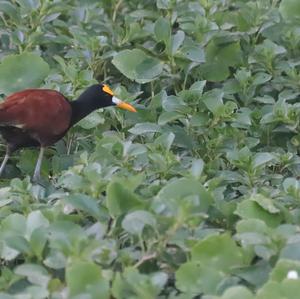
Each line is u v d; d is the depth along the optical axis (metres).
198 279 9.52
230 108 12.98
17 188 11.50
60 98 12.98
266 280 9.66
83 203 10.43
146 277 9.24
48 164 13.20
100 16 15.85
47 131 12.78
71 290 9.27
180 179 10.55
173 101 13.20
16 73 13.77
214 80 14.86
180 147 13.23
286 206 11.23
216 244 9.74
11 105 12.69
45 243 9.85
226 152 12.91
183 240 9.93
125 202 10.19
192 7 15.48
